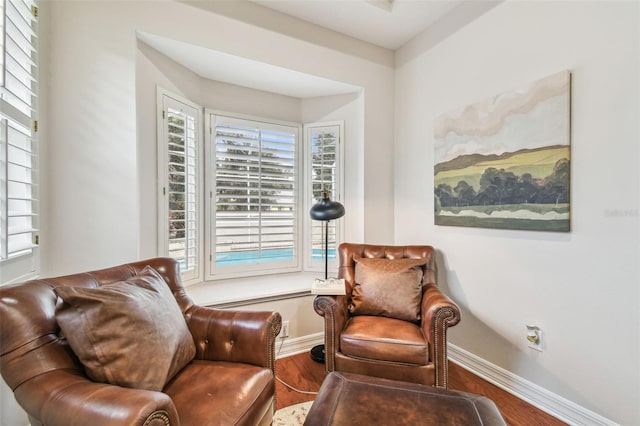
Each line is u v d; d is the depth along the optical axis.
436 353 1.58
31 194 1.49
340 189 2.85
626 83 1.34
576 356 1.53
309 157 2.94
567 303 1.56
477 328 2.04
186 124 2.30
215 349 1.37
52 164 1.66
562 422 1.56
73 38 1.70
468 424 0.95
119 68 1.78
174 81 2.21
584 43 1.48
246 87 2.69
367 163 2.68
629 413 1.35
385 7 2.22
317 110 2.93
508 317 1.84
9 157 1.33
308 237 2.93
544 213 1.63
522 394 1.76
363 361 1.65
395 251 2.27
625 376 1.36
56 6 1.67
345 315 1.92
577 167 1.51
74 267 1.70
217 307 2.05
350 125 2.82
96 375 0.93
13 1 1.33
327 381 1.21
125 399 0.76
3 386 1.25
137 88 1.86
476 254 2.04
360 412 1.01
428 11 2.24
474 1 2.05
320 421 0.97
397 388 1.15
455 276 2.20
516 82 1.79
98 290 1.02
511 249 1.82
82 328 0.94
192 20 1.96
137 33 1.83
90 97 1.73
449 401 1.06
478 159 1.99
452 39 2.22
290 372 2.06
